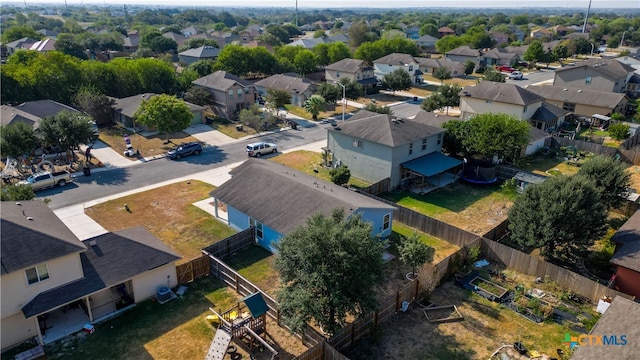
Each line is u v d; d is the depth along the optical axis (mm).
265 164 37281
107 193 39281
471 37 146000
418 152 42562
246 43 155625
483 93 61906
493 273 27391
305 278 19562
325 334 21500
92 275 22438
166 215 35156
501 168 43531
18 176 42469
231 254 29562
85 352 20641
